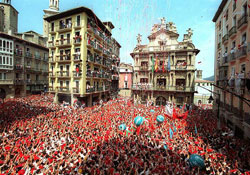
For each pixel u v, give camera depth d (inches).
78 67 1120.2
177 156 426.3
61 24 1212.5
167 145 489.4
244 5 665.0
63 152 418.0
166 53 1266.0
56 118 741.3
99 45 1326.3
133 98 1397.6
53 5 2039.9
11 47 1354.6
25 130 573.9
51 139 502.6
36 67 1689.2
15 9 1744.6
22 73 1491.1
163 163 391.9
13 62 1376.7
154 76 1311.5
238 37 708.7
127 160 390.6
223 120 864.9
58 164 366.0
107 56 1541.6
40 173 337.4
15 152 410.0
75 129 605.9
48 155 405.4
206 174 366.6
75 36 1134.4
